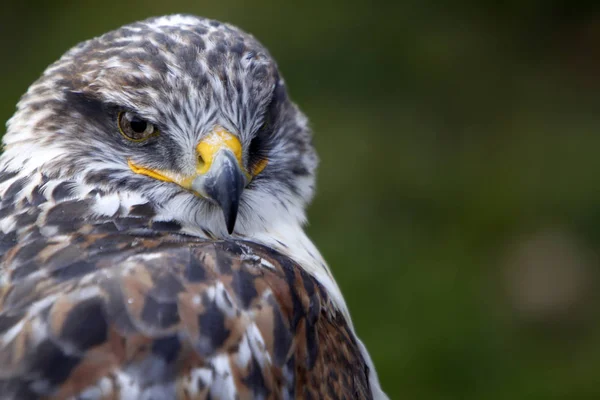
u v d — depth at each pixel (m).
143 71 6.73
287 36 17.70
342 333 6.55
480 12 18.77
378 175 15.91
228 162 6.73
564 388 13.15
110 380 5.14
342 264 14.62
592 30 18.77
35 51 18.05
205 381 5.30
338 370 6.28
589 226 15.29
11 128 6.99
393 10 18.25
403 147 16.41
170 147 6.79
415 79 17.53
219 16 17.88
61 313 5.31
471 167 16.27
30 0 18.67
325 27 17.86
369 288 14.36
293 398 5.76
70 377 5.13
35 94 6.95
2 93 17.39
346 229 15.16
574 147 16.64
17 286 5.62
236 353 5.45
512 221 15.41
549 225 15.40
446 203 15.68
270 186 7.36
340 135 16.44
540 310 14.14
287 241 7.25
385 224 15.31
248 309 5.64
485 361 13.55
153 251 5.90
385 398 7.23
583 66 18.27
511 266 14.77
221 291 5.60
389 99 17.25
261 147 7.30
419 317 13.98
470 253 14.95
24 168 6.71
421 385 13.34
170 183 6.79
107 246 6.01
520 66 18.16
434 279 14.45
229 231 6.61
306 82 17.39
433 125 16.95
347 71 17.50
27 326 5.29
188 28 7.07
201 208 6.84
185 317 5.40
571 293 14.35
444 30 18.31
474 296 14.33
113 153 6.76
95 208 6.52
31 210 6.42
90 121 6.77
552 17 18.86
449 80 17.59
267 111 7.27
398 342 13.67
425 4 18.42
